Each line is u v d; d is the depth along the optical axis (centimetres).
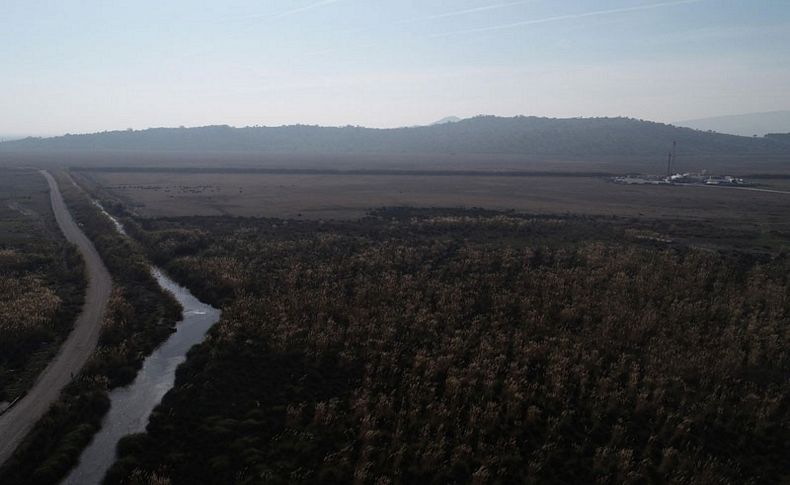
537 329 4147
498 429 2900
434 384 3319
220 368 3575
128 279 5659
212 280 5412
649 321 4216
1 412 2927
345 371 3553
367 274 5553
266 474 2469
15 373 3388
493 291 5019
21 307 4297
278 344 3850
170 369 3653
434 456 2594
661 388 3297
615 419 3039
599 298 4747
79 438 2728
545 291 4938
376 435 2777
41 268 5916
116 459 2627
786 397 3312
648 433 2912
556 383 3262
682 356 3684
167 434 2830
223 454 2666
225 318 4388
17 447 2625
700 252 6325
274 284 5228
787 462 2719
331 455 2628
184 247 6819
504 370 3516
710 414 3088
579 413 3083
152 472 2514
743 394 3309
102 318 4384
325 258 6219
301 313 4412
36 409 2964
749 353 3822
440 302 4647
